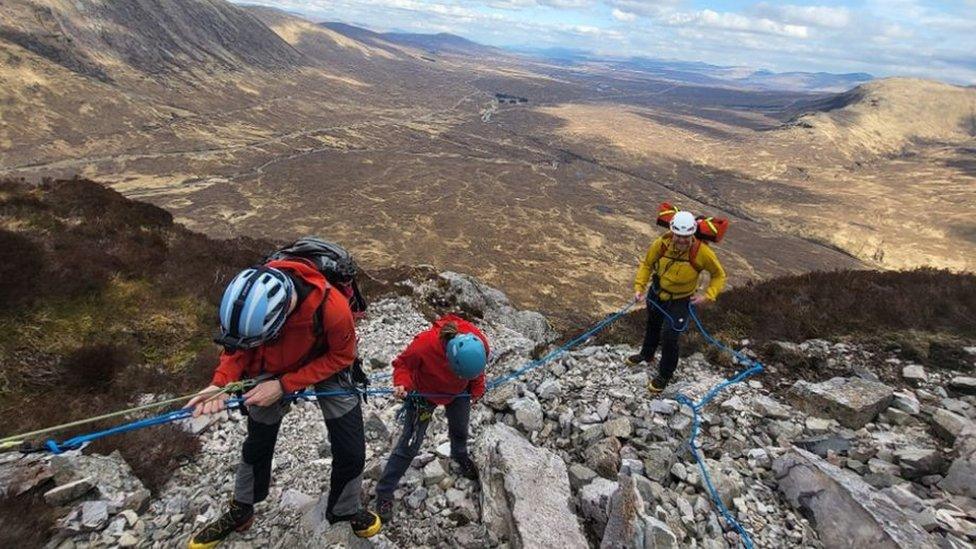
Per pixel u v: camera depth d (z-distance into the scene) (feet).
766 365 28.09
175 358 36.73
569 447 20.67
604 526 15.43
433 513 16.58
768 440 21.22
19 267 35.63
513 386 25.57
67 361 31.81
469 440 21.12
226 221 524.11
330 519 15.14
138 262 44.80
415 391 16.47
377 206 650.43
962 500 17.07
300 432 25.03
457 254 511.81
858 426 21.80
